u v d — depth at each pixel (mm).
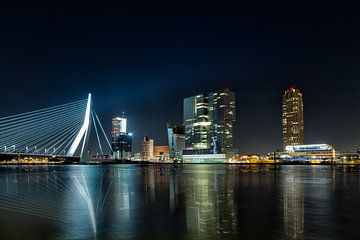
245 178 80562
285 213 28719
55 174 113375
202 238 20797
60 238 21141
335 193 44469
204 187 54469
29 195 45062
